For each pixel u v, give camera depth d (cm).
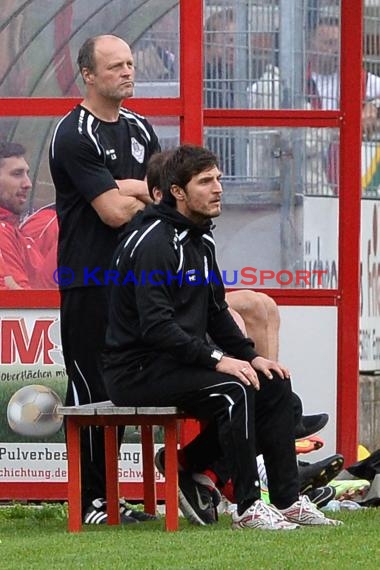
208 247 1955
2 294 2469
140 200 2078
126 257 1895
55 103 2477
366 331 2930
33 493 2469
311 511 1892
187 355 1853
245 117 2633
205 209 1895
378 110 2958
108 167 2100
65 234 2117
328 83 2641
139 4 2486
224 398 1845
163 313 1859
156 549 1686
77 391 2145
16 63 2488
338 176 2642
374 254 2953
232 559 1597
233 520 1903
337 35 2634
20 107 2477
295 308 2630
